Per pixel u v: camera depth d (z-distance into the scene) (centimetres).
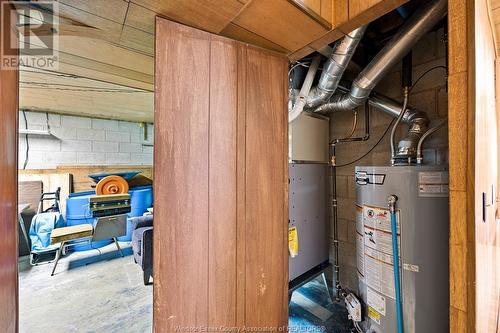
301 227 193
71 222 296
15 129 63
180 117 82
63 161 339
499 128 154
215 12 78
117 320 179
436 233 118
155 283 77
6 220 57
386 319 133
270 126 107
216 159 91
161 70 78
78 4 69
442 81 155
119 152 388
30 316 183
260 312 103
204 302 87
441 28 153
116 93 214
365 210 145
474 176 76
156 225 78
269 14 80
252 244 101
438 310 117
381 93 185
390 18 153
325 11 87
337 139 214
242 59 98
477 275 78
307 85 156
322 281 232
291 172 185
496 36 139
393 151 161
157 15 78
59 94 220
